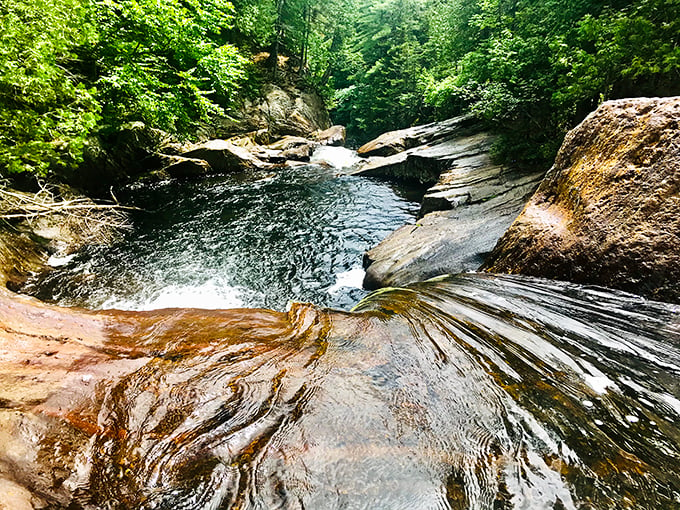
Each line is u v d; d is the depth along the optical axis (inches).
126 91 434.9
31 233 303.0
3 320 113.2
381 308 156.0
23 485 58.1
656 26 261.9
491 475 69.6
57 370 92.4
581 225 167.8
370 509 62.7
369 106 1413.6
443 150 601.0
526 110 412.5
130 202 453.1
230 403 87.2
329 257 331.3
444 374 102.8
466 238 268.7
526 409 88.8
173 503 61.8
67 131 303.4
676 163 144.7
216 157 636.1
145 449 72.1
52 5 281.9
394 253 281.1
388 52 1274.6
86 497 60.1
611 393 94.7
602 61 283.1
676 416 86.6
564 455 74.9
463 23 805.9
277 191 543.5
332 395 92.0
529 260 183.9
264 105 1032.8
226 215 433.7
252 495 64.1
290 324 138.9
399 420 84.0
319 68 1422.2
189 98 550.9
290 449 74.5
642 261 140.5
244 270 305.4
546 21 421.4
